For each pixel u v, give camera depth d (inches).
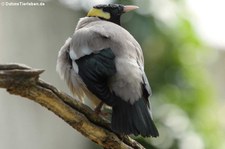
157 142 534.6
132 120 336.2
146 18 535.8
